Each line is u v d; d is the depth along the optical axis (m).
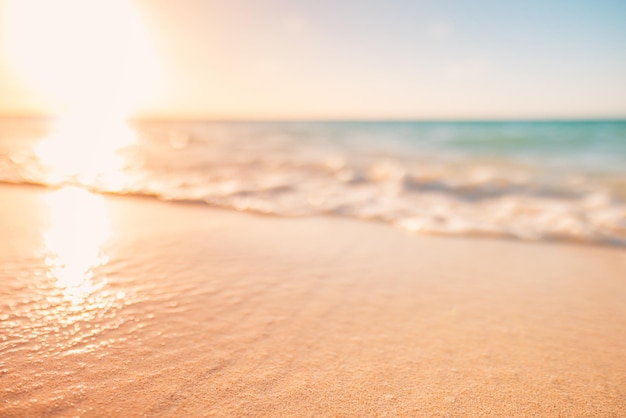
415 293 2.53
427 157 11.98
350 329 2.02
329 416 1.38
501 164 10.40
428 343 1.92
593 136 17.33
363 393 1.52
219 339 1.84
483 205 5.66
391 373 1.66
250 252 3.23
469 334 2.02
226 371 1.60
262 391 1.50
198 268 2.78
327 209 5.16
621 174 8.23
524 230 4.27
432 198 6.11
